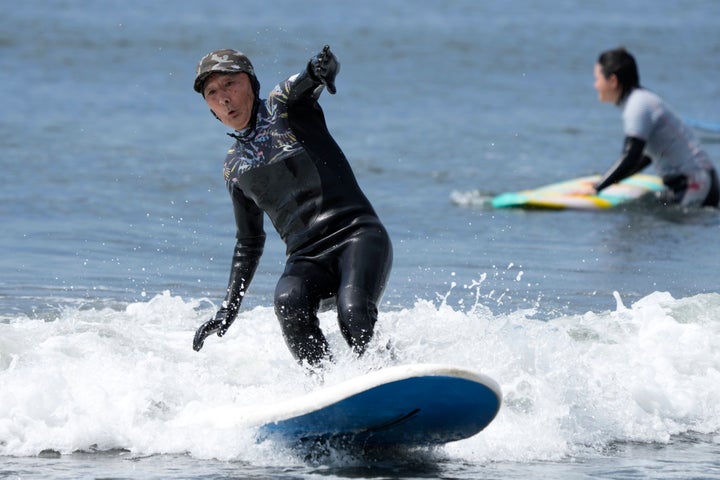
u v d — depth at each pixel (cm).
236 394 1838
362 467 1600
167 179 4806
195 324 2339
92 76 8800
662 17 16462
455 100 8262
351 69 9844
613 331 2241
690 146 4591
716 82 9781
